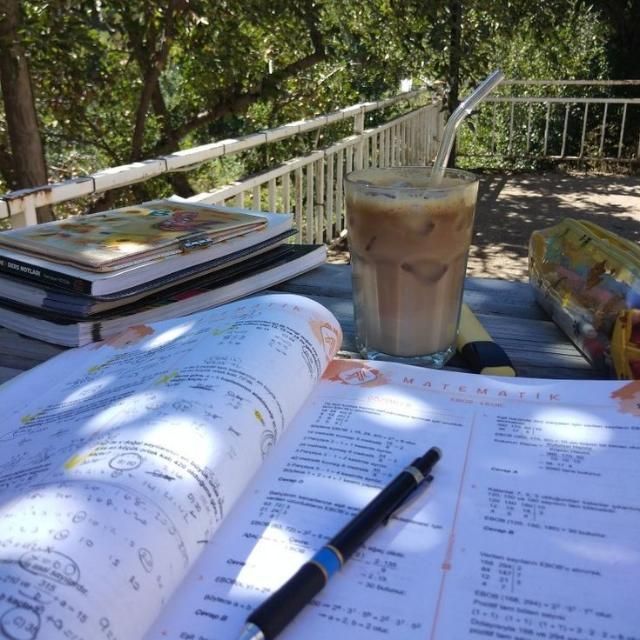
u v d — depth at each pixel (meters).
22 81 3.28
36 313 0.94
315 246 1.31
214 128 5.84
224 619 0.49
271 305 0.86
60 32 3.23
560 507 0.59
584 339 0.93
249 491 0.62
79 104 4.16
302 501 0.61
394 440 0.70
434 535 0.57
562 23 5.49
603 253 0.95
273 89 4.78
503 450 0.68
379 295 0.90
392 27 5.03
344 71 5.55
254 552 0.55
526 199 6.01
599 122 7.59
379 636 0.47
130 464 0.55
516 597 0.50
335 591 0.51
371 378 0.82
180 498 0.53
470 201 0.88
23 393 0.79
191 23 3.90
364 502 0.61
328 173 4.17
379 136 5.09
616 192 6.22
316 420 0.74
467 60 5.35
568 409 0.74
